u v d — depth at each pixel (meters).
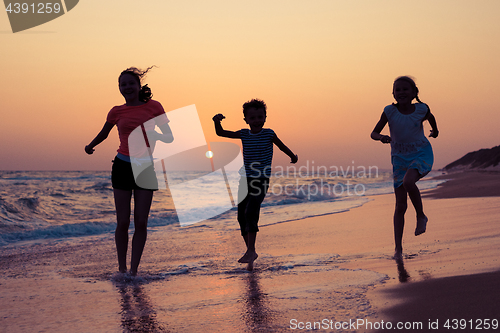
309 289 2.38
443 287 2.11
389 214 7.09
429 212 6.42
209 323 1.86
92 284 2.87
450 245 3.46
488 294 1.91
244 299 2.27
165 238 5.44
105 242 5.55
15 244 5.71
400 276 2.51
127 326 1.89
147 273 3.21
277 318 1.87
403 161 3.38
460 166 70.69
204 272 3.17
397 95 3.38
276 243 4.65
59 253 4.52
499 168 49.84
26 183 24.48
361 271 2.79
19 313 2.15
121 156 3.23
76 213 10.96
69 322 1.98
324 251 3.89
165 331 1.79
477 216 5.33
